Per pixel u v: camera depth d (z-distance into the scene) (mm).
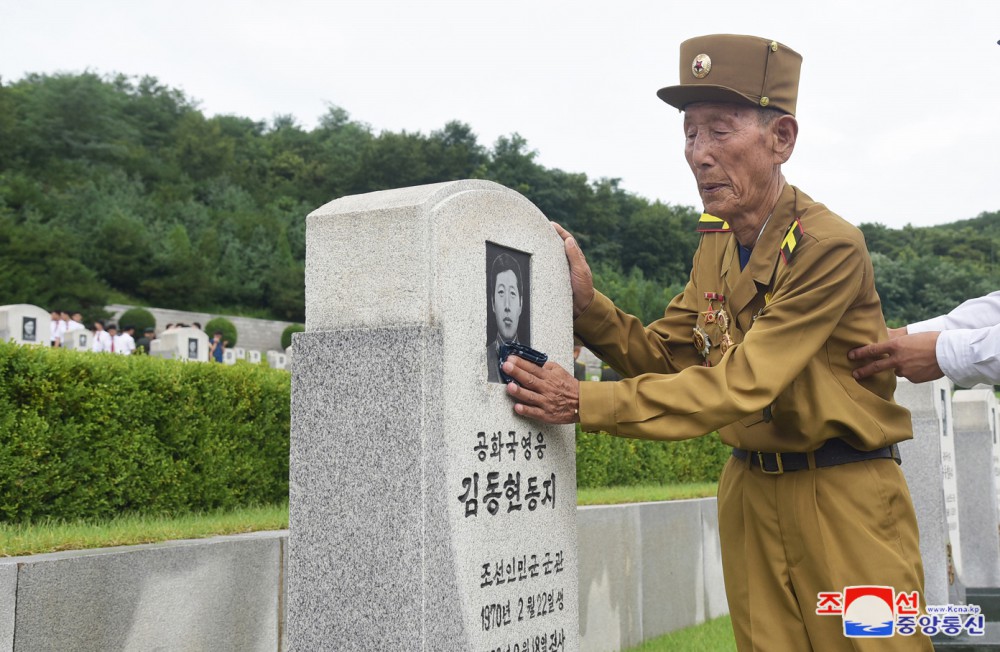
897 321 55969
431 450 2365
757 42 2807
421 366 2357
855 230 2775
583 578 4891
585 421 2625
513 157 66875
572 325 3148
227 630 3279
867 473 2709
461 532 2467
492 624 2584
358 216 2516
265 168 65500
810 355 2607
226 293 44188
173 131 63156
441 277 2434
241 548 3350
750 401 2527
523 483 2771
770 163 2867
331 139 74875
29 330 19188
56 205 43969
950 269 60812
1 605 2617
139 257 41312
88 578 2850
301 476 2529
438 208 2443
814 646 2705
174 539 3473
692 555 6125
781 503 2777
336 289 2541
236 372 5039
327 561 2463
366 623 2387
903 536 2732
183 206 49375
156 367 4586
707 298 3131
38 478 3971
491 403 2631
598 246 66812
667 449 8625
